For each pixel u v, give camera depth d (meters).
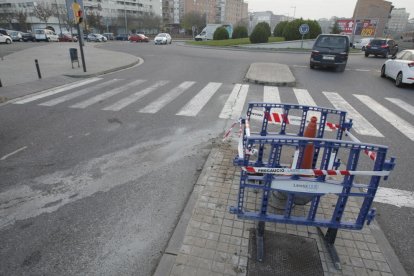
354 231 3.48
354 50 34.84
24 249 3.31
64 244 3.38
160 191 4.39
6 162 5.21
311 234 3.41
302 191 2.97
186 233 3.38
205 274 2.88
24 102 9.00
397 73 12.34
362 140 6.37
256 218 3.13
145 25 85.44
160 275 2.89
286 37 34.56
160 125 7.08
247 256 3.09
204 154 5.56
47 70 14.58
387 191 4.44
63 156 5.45
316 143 2.84
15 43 38.28
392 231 3.63
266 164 3.14
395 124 7.41
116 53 24.16
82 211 3.93
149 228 3.63
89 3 88.62
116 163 5.21
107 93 10.21
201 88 11.13
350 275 2.92
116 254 3.24
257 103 4.43
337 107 8.91
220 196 4.06
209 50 28.92
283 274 2.91
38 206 4.04
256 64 17.34
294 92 10.79
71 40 48.53
